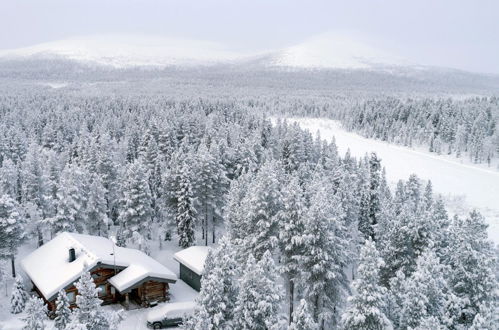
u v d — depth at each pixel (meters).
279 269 35.06
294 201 34.88
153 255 54.56
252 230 39.09
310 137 90.00
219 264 27.58
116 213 65.19
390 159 124.19
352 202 49.06
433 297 25.50
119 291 37.31
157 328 35.16
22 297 37.66
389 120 168.50
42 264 40.75
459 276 30.19
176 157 66.44
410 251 35.47
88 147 79.69
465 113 152.00
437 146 137.12
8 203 42.38
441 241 39.50
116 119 126.06
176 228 57.91
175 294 42.81
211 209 57.78
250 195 41.97
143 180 53.25
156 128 96.62
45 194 56.19
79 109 152.62
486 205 83.88
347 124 183.75
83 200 54.28
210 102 184.62
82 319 22.52
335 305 34.94
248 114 154.50
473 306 28.84
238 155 70.31
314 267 32.19
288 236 34.91
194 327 24.48
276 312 25.83
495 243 64.19
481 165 121.56
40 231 52.34
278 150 93.69
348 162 78.44
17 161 81.88
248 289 25.27
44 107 161.75
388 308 26.27
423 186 94.75
